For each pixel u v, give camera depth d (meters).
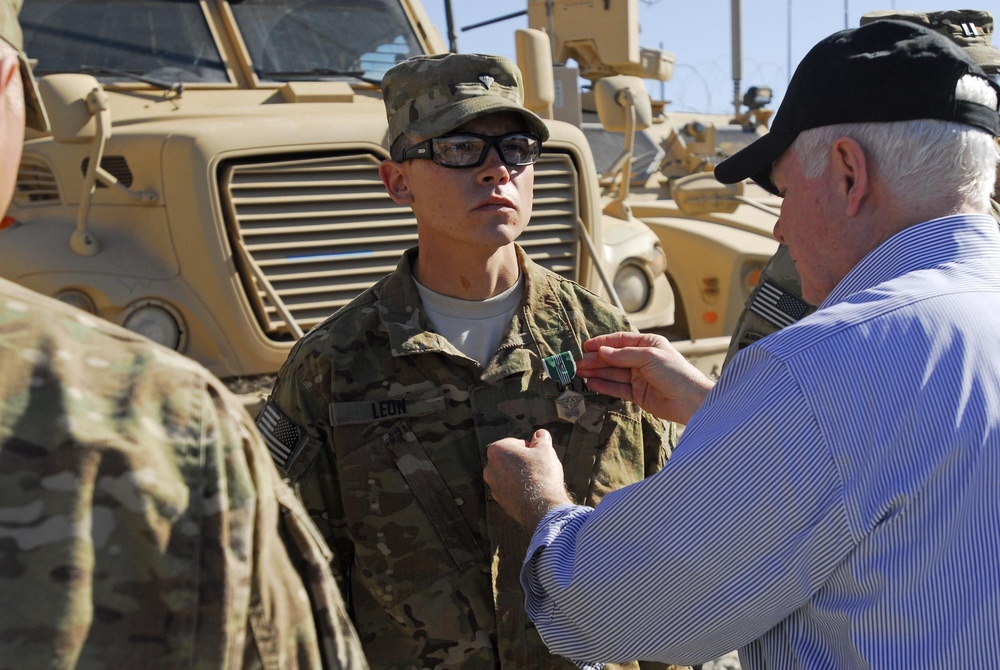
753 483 1.25
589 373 1.97
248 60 4.71
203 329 3.72
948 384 1.23
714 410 1.33
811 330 1.29
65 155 3.92
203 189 3.65
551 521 1.50
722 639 1.33
